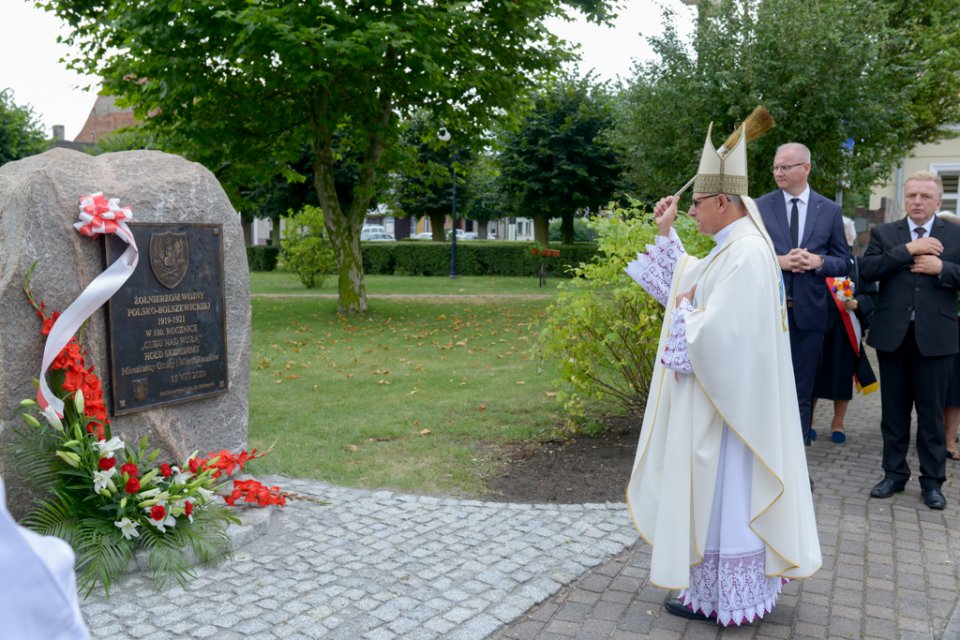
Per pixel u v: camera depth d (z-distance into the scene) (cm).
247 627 337
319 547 425
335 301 1802
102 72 1398
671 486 332
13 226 401
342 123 1539
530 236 7088
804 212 542
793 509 327
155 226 454
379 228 6116
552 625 345
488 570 396
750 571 331
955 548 437
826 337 648
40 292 404
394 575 390
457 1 1276
